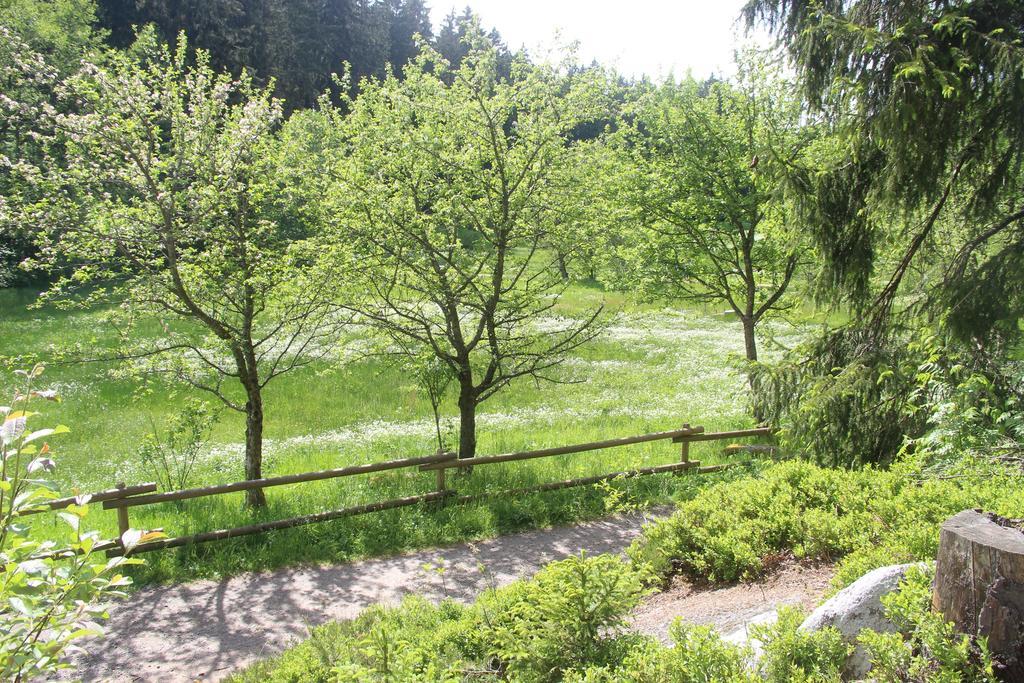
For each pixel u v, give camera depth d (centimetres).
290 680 536
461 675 510
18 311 2742
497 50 1201
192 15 4112
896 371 930
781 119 1597
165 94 1040
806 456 1000
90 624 304
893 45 840
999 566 319
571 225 1199
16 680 285
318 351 2184
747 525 723
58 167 1071
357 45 5631
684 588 697
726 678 349
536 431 1655
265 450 1490
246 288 1052
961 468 686
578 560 494
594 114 1213
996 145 852
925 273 995
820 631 381
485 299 1241
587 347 2719
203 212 1034
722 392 2073
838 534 658
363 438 1591
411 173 1183
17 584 288
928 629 332
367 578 865
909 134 842
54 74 1063
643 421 1739
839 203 987
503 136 1180
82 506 309
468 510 1059
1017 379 788
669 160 1705
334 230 1170
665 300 1839
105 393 1852
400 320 1270
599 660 462
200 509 1066
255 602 799
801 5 973
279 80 4559
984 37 805
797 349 1092
